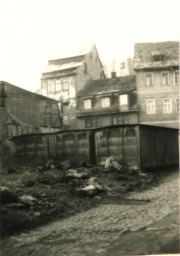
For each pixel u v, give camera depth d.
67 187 14.10
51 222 9.70
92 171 17.78
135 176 17.17
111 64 44.28
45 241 8.14
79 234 8.54
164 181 16.08
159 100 31.27
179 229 8.35
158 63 31.47
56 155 22.53
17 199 11.00
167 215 9.69
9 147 24.20
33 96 30.34
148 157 19.72
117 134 19.92
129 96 36.56
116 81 39.72
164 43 32.69
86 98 38.66
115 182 15.45
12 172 20.27
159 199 12.00
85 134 21.47
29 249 7.64
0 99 27.08
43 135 23.16
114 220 9.57
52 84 40.56
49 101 32.56
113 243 7.80
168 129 21.94
